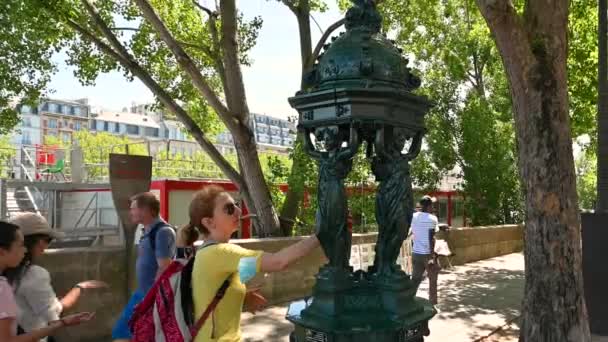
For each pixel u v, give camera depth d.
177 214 14.77
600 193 7.64
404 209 3.40
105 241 12.85
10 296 2.66
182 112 12.31
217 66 13.09
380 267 3.45
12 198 14.06
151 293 2.60
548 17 5.86
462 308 8.89
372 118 3.16
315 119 3.39
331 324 3.12
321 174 3.42
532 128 5.82
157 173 19.38
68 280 5.93
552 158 5.74
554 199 5.72
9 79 11.75
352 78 3.25
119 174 6.43
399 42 19.83
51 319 3.04
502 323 7.88
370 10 3.51
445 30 24.38
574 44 14.89
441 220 27.27
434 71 24.81
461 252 14.89
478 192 23.62
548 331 5.65
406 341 3.21
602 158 7.64
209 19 13.00
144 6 11.12
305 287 9.27
